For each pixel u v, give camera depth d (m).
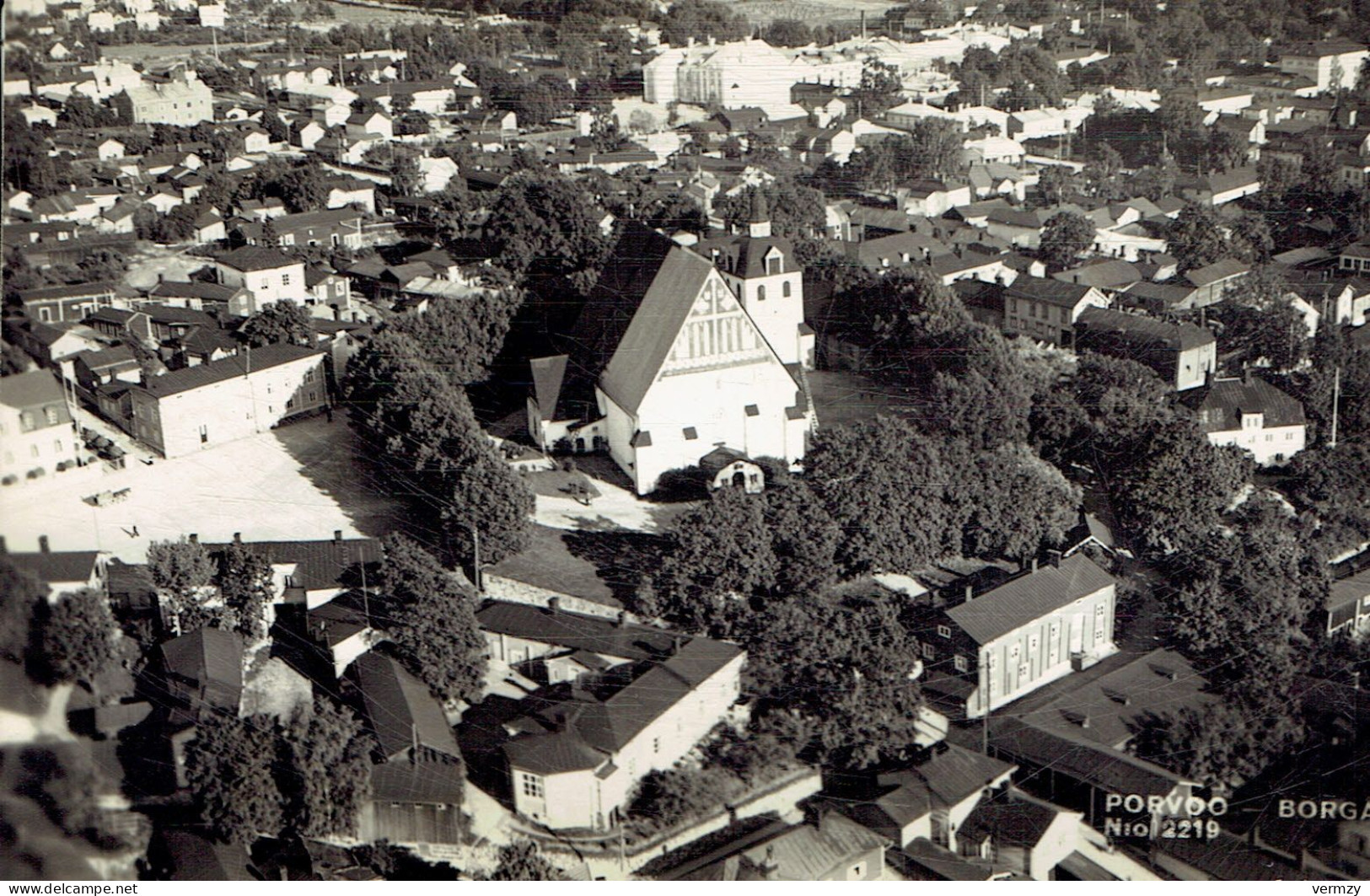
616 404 103.38
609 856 73.81
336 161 192.50
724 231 146.88
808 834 74.25
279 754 73.94
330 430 113.00
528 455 106.00
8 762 65.62
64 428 99.56
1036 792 79.94
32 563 71.88
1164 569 100.50
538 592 89.38
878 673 82.88
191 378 109.50
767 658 83.94
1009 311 137.12
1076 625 90.31
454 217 153.12
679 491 101.38
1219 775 81.88
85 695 70.31
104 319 122.94
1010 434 109.00
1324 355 122.62
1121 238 163.12
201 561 85.94
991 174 196.50
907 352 122.75
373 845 73.69
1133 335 126.06
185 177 167.38
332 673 83.38
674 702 78.44
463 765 77.12
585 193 154.62
